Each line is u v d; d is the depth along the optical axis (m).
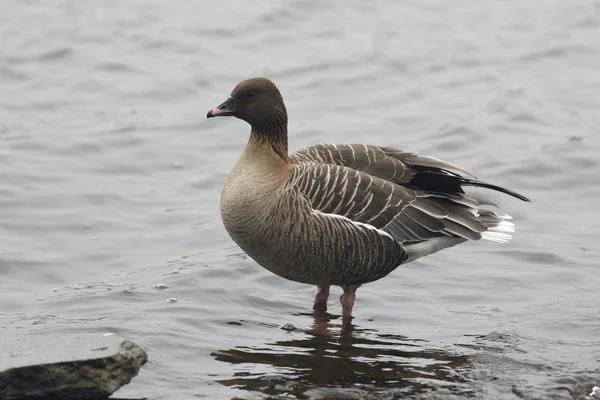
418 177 13.95
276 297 14.43
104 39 28.33
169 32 29.03
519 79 25.61
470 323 13.36
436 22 30.12
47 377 10.48
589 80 25.50
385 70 26.31
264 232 13.09
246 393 11.01
